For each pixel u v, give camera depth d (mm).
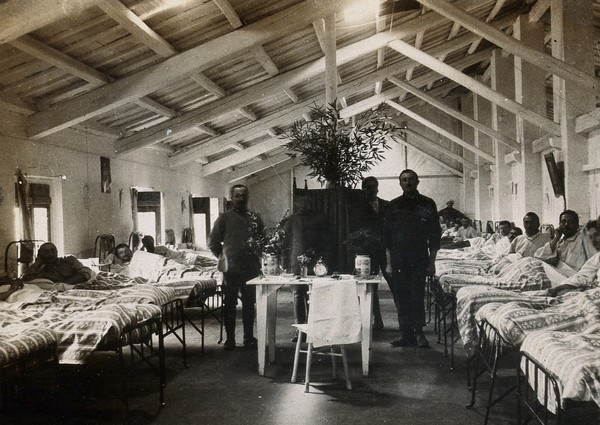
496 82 16906
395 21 12391
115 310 4852
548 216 13375
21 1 5133
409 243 7121
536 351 3611
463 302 5422
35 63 7277
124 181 11797
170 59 8305
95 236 10352
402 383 5637
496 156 16984
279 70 11812
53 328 4699
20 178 7988
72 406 4984
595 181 10203
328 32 9617
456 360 6504
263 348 6020
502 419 4562
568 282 5398
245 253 7230
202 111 11695
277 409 4902
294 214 6840
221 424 4555
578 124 10414
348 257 6820
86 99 8352
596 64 15023
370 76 15805
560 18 10742
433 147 24141
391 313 9695
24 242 7770
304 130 7754
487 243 12391
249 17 8234
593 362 3043
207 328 8750
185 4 7250
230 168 21188
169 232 13555
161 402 5027
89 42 7375
